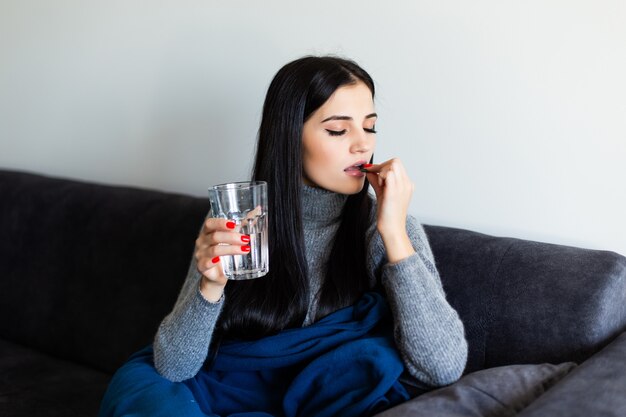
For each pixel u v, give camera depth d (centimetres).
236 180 198
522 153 149
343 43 169
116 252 187
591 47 137
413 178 165
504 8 146
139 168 221
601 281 121
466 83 153
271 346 127
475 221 157
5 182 221
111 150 227
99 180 233
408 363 121
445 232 145
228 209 112
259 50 185
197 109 202
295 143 129
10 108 255
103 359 187
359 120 127
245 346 130
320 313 133
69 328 194
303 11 175
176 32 202
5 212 214
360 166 128
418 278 120
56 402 166
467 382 111
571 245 146
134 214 187
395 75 162
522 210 151
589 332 119
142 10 208
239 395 129
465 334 131
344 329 127
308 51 176
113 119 224
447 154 159
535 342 124
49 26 234
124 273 185
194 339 124
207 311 123
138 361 134
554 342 122
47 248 202
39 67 241
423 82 159
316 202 135
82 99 231
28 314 204
